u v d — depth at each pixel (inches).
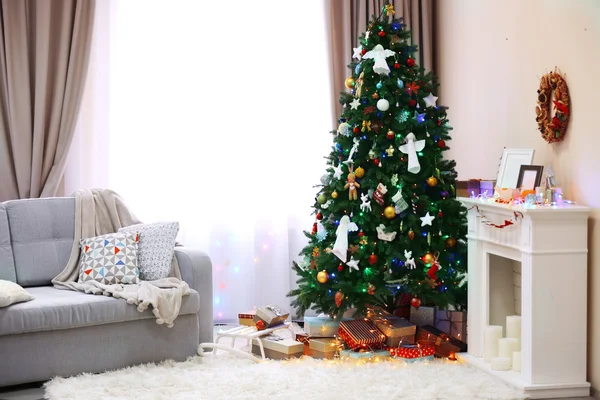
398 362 173.2
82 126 221.0
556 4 169.9
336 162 195.3
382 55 183.5
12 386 162.6
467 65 218.5
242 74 232.2
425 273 186.1
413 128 187.3
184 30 228.4
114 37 223.5
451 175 193.2
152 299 170.4
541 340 153.7
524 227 155.2
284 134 235.1
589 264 157.9
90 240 187.6
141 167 226.7
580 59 160.6
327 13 231.9
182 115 228.8
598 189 154.9
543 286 153.4
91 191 199.3
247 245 232.8
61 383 156.6
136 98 225.8
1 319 154.9
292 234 237.8
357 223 186.9
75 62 214.1
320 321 186.9
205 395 148.5
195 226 230.1
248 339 188.9
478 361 171.6
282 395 147.9
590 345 157.6
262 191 234.2
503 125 196.9
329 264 185.0
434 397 147.6
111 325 168.4
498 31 198.7
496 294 177.5
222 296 232.7
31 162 211.8
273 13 233.6
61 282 182.7
